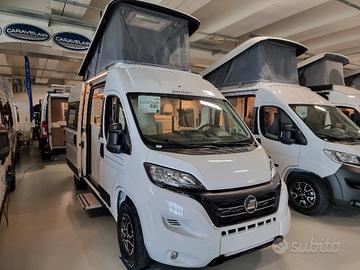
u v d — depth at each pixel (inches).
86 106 171.6
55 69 530.3
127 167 104.7
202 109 124.1
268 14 258.8
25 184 224.8
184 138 110.6
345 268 110.2
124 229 107.4
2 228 141.4
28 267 107.9
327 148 153.1
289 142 167.2
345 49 381.1
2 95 229.8
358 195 146.0
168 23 146.5
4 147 135.7
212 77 235.5
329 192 154.3
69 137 215.0
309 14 283.3
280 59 205.6
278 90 183.9
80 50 264.1
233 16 268.7
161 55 143.0
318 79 251.4
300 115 169.6
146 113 110.7
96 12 269.6
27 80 420.2
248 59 204.2
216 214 86.0
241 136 122.8
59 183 229.0
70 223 148.2
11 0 234.2
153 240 86.7
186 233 83.7
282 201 101.8
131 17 136.4
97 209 167.3
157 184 89.7
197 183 87.3
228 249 86.5
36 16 240.4
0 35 231.5
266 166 103.7
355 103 224.5
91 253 118.3
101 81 147.5
